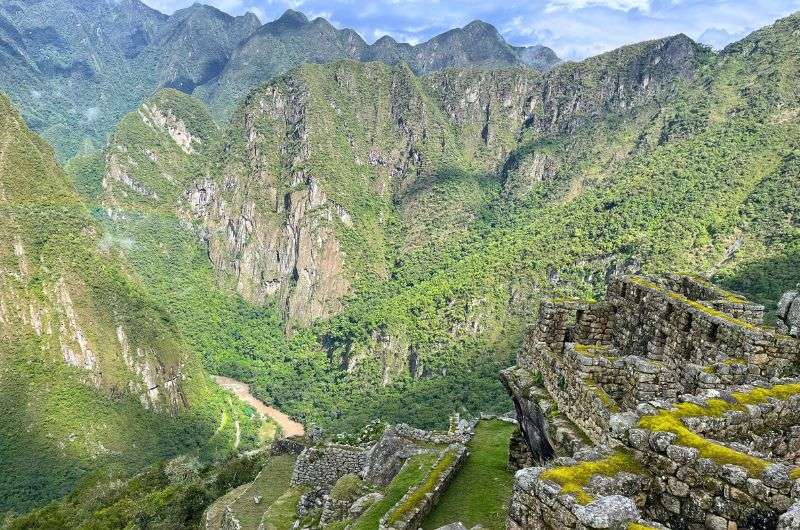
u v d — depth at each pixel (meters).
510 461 15.28
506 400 101.81
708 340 11.20
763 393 8.09
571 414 10.99
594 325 14.48
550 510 6.38
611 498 6.11
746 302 12.16
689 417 7.37
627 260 122.12
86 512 41.94
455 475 15.25
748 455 6.53
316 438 30.52
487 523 12.73
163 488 38.88
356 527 13.74
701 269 99.81
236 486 32.38
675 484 6.67
